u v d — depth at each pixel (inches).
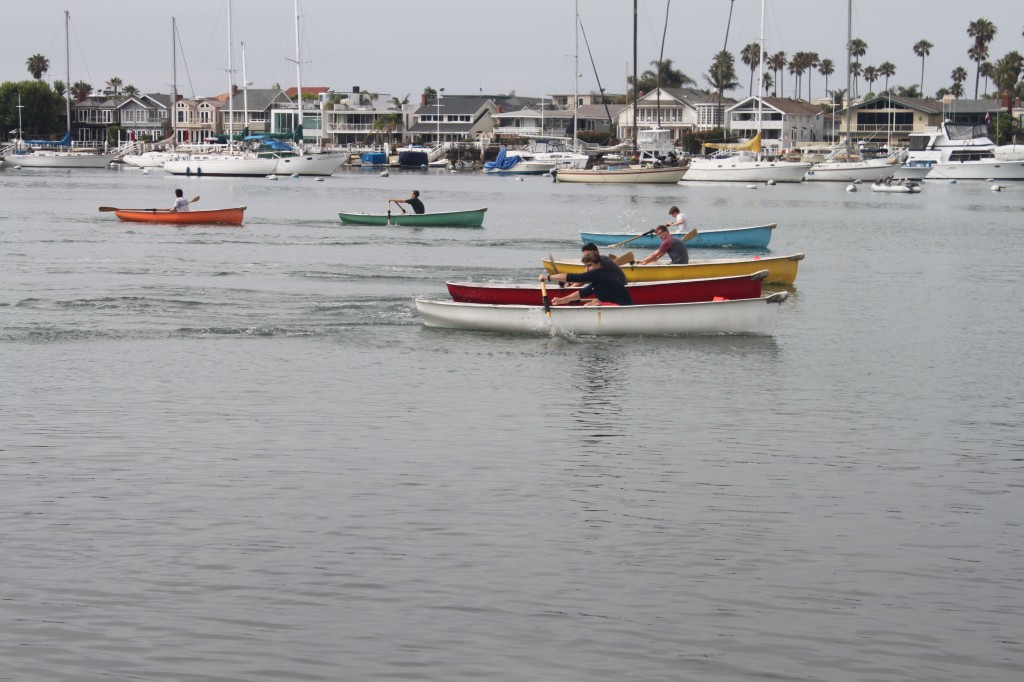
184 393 791.7
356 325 1086.4
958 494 589.3
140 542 499.5
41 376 841.5
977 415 764.0
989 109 6875.0
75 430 687.7
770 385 848.9
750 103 7194.9
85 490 571.5
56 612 426.9
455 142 7116.1
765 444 681.6
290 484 585.3
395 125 7721.5
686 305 1035.9
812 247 2055.9
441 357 937.5
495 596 447.2
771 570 478.6
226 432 688.4
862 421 742.5
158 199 3383.4
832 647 408.8
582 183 4744.1
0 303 1202.0
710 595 451.8
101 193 3644.2
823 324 1143.6
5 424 700.0
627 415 748.0
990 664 397.7
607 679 383.9
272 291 1323.8
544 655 399.5
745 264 1390.3
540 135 7106.3
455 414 743.7
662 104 7583.7
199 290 1323.8
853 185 4254.4
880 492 590.6
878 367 922.1
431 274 1517.0
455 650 402.0
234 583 455.8
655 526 530.3
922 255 1899.6
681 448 669.3
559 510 550.6
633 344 1005.8
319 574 466.0
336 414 738.8
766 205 3408.0
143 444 658.2
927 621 430.9
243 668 386.9
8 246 1830.7
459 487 584.7
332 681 379.6
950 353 987.9
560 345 997.2
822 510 558.9
